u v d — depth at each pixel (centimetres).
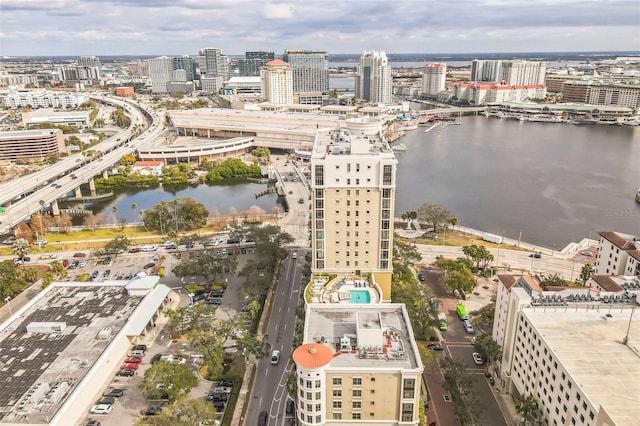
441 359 15838
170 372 13712
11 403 12456
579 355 11538
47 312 17038
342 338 11562
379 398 10850
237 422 13138
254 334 17038
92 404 13662
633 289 14800
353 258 17238
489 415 13575
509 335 14362
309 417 11012
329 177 16275
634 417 9575
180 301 19650
